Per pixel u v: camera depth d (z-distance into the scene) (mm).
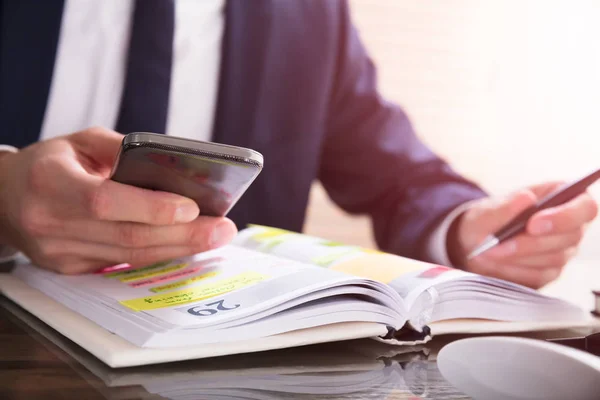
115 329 422
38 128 1354
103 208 510
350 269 582
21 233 625
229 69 1536
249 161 457
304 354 447
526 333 545
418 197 1470
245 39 1566
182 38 1500
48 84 1344
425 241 1191
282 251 693
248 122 1582
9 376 364
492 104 2256
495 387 373
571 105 2244
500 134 2254
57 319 472
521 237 813
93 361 401
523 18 2236
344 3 1739
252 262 566
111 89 1427
